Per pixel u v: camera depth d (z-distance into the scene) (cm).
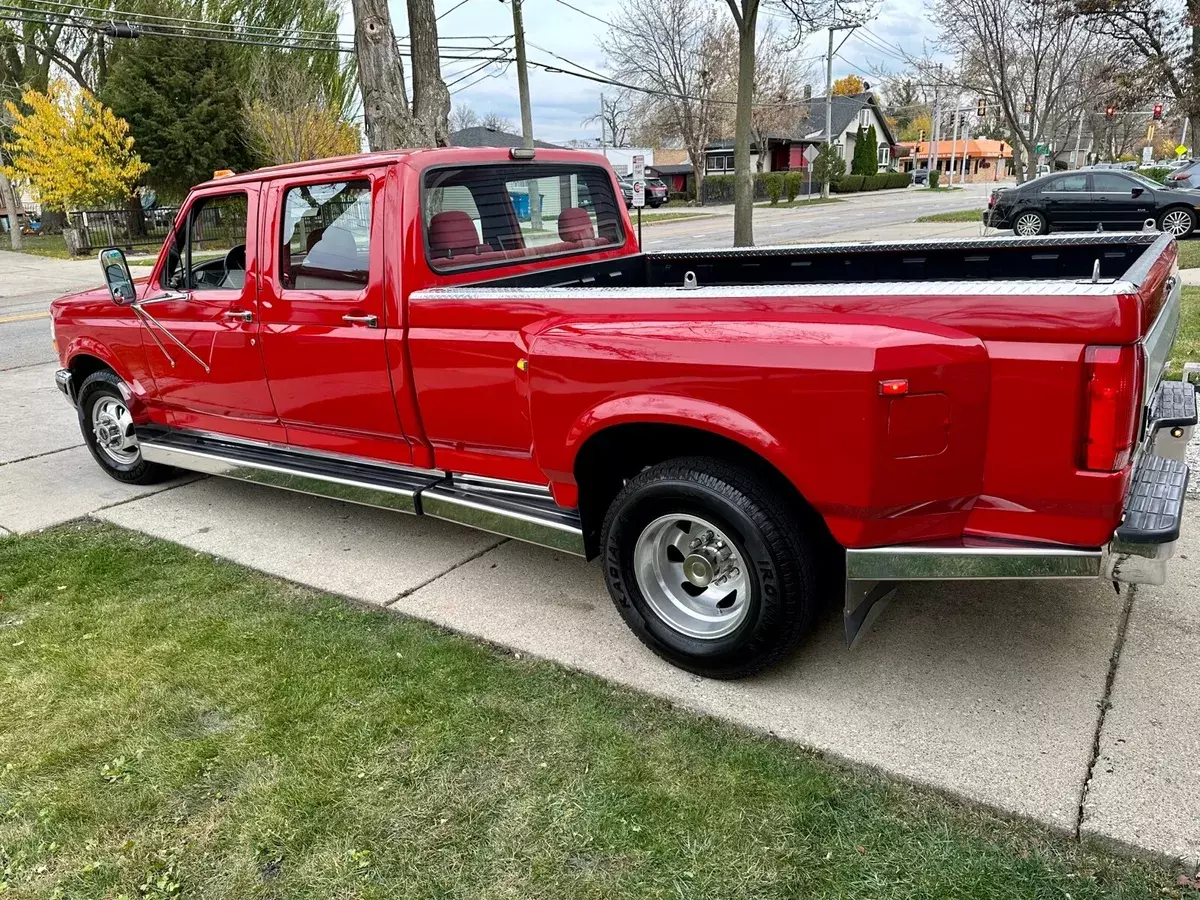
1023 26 2422
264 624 386
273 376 448
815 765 279
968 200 4153
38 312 1634
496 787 277
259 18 3203
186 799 279
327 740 303
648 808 264
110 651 367
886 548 278
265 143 2756
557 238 480
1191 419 319
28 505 560
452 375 373
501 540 475
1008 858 238
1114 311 240
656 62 4800
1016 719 294
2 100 3306
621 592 340
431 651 357
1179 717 289
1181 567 391
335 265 409
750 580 300
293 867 250
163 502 559
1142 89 2512
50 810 276
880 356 254
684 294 306
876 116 7481
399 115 1395
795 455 273
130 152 2986
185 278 494
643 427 313
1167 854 235
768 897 231
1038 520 266
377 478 427
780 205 4694
